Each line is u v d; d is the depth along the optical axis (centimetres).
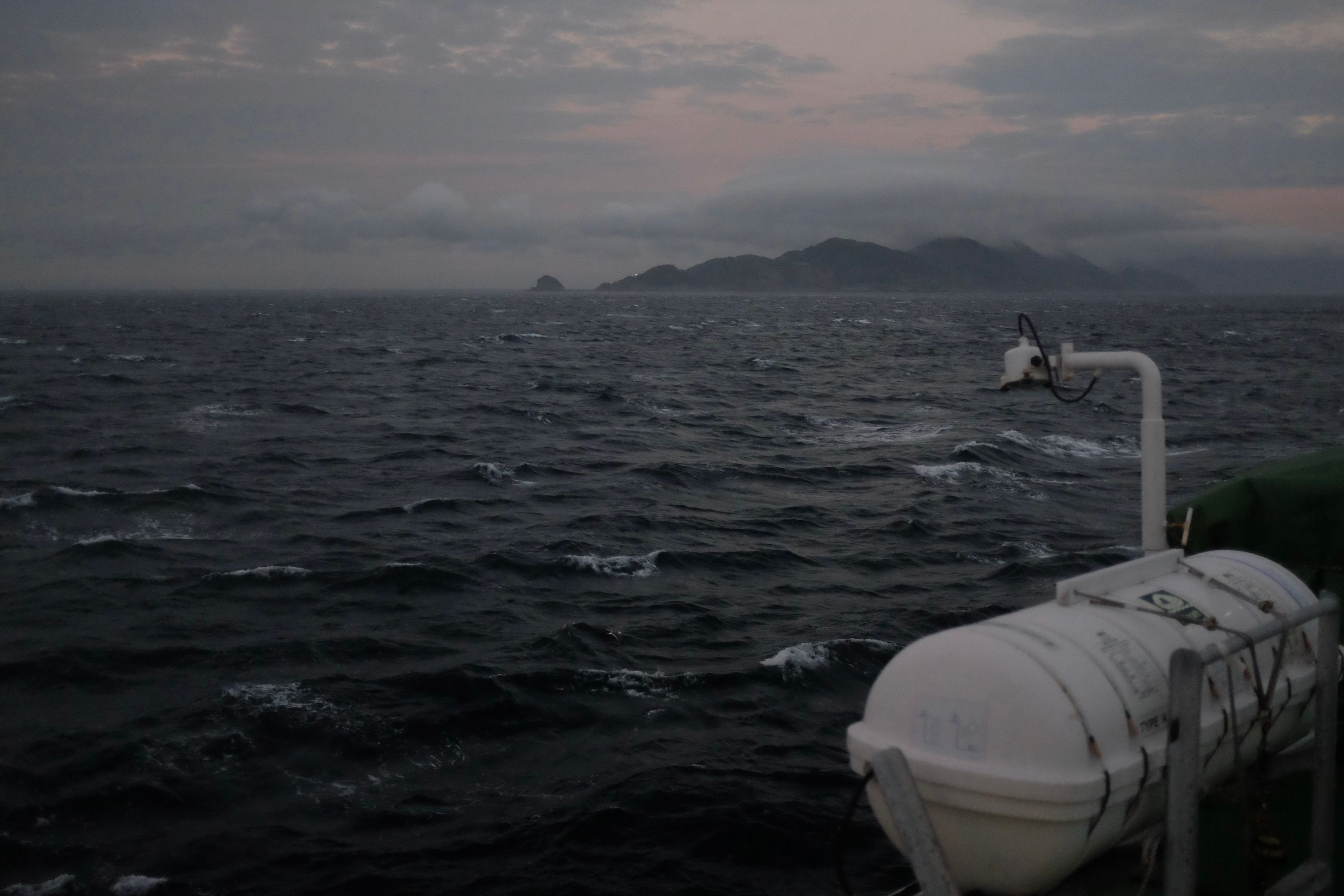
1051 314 18138
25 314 14800
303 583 1941
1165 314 17575
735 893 987
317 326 12338
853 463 3247
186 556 2141
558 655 1569
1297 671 448
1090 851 362
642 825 1098
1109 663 375
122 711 1389
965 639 375
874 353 8581
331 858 1050
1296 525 552
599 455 3428
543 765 1245
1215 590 444
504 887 998
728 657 1575
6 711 1393
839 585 1966
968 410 4616
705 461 3322
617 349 8888
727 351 8744
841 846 391
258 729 1324
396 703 1398
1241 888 429
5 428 3762
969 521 2442
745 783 1187
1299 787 485
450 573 1973
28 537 2281
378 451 3450
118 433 3734
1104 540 2264
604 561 2084
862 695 1468
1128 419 4250
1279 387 5369
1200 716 338
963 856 368
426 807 1148
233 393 5025
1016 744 351
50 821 1116
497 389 5466
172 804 1152
